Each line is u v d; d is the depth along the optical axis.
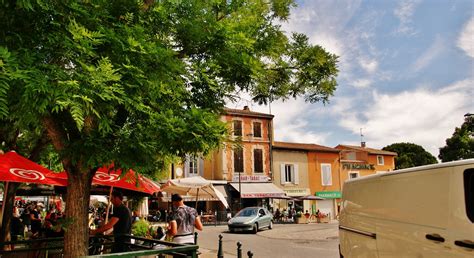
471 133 37.34
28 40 3.80
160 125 4.34
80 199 4.88
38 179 6.02
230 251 14.50
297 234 21.00
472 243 4.59
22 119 3.92
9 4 3.64
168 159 6.12
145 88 4.33
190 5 5.39
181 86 5.14
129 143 4.30
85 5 4.32
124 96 3.95
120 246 6.16
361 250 7.52
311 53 7.55
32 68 3.41
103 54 4.14
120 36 4.14
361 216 7.55
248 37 5.80
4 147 9.23
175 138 4.36
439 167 5.27
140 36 4.34
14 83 3.27
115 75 3.71
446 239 5.00
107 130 4.00
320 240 17.77
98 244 6.31
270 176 37.31
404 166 60.16
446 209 5.05
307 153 40.41
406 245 5.88
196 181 12.80
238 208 34.59
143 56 4.30
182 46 5.61
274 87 7.93
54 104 3.46
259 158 37.00
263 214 23.77
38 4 3.70
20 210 26.09
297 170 39.25
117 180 7.01
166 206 32.12
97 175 6.91
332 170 41.59
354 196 8.00
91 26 4.17
